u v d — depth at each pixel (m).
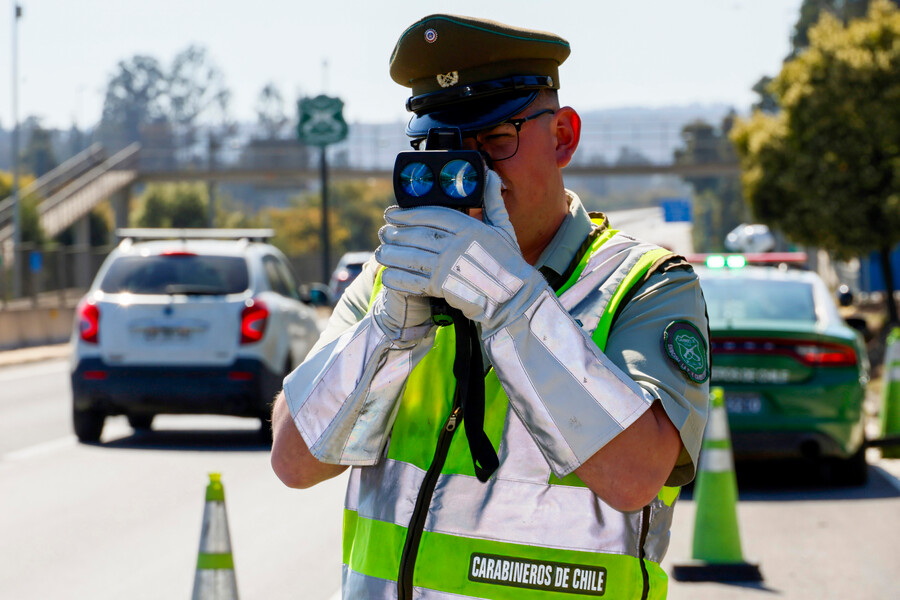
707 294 14.12
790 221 42.12
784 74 44.19
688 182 159.62
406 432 3.14
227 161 97.38
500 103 3.08
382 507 3.10
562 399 2.74
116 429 19.27
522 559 2.92
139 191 167.62
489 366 3.06
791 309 13.80
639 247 3.15
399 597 2.98
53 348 40.16
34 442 17.77
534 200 3.13
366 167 94.69
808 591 9.27
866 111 40.22
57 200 92.81
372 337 2.97
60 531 11.80
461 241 2.73
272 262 18.28
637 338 2.96
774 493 13.38
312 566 10.34
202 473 15.02
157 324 16.69
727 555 9.80
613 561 2.91
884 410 16.41
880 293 60.50
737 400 13.07
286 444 3.13
